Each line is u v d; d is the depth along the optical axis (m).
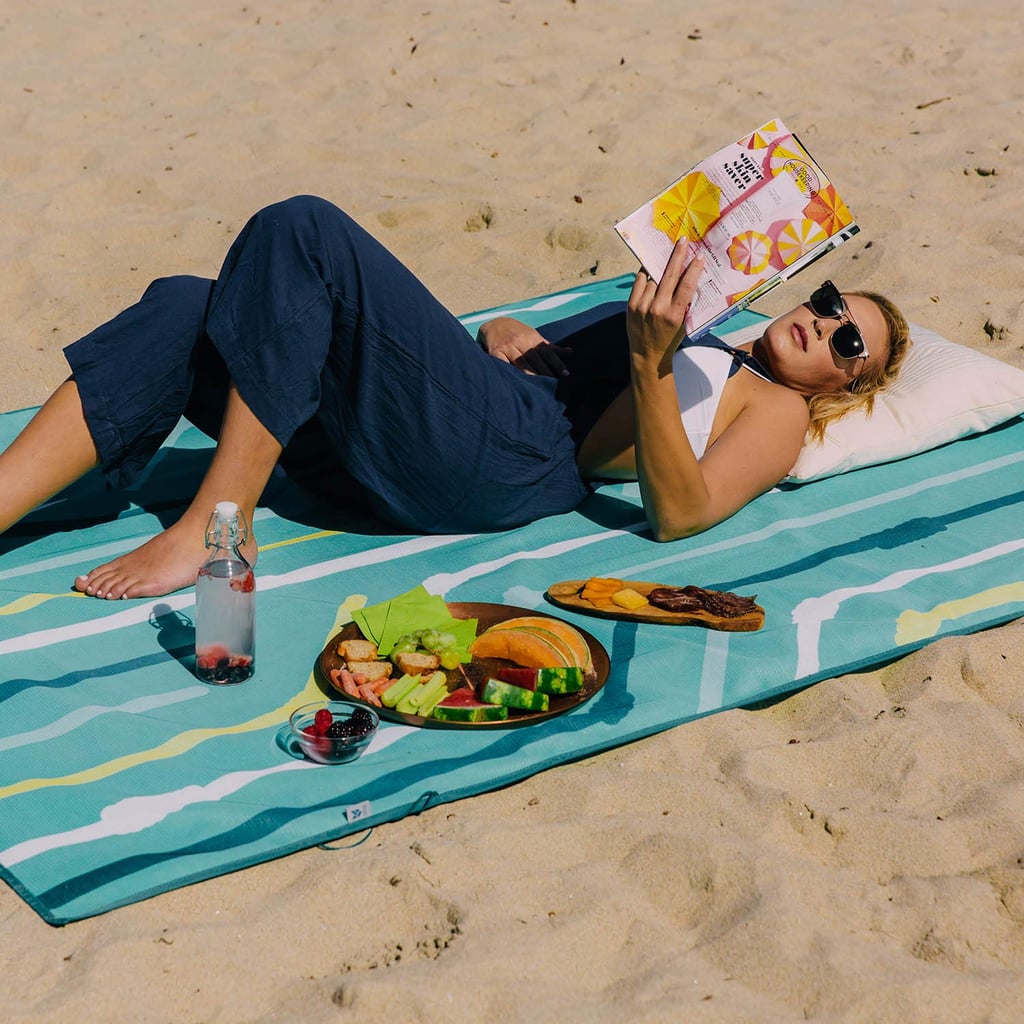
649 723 2.59
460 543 3.24
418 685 2.60
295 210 2.83
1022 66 7.43
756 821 2.37
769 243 2.83
